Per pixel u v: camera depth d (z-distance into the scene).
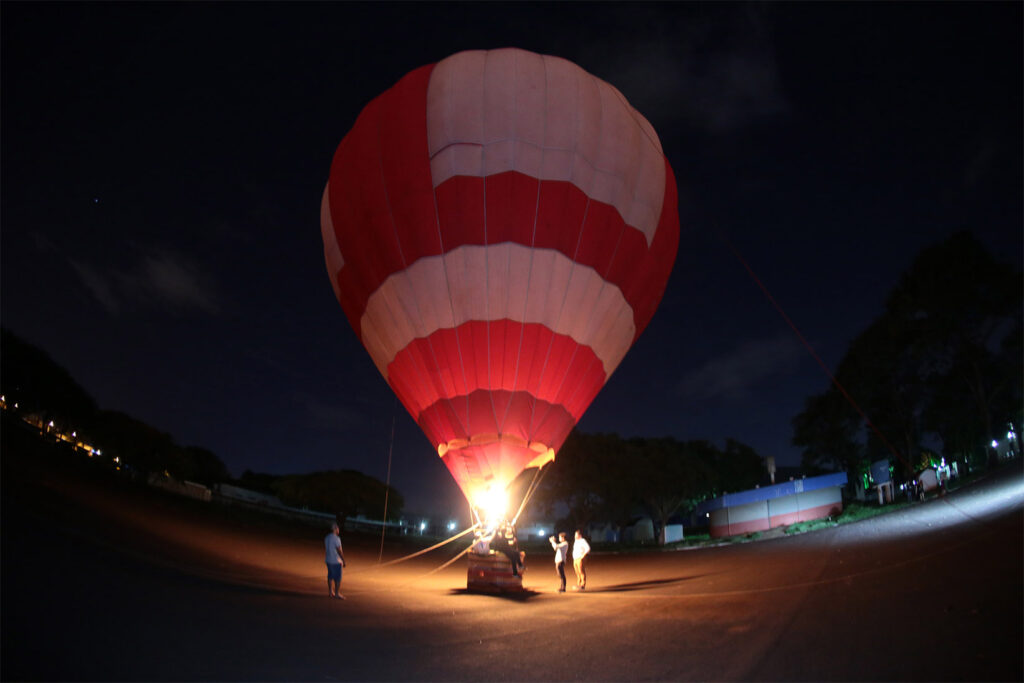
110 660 6.64
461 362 16.11
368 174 17.03
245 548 23.27
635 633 9.55
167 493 33.72
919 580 11.68
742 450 60.16
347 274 18.08
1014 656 6.99
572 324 16.55
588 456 46.72
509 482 16.19
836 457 43.59
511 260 15.90
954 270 34.41
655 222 17.95
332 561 13.50
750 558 22.30
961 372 35.59
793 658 7.58
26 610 7.97
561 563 16.94
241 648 7.74
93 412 38.62
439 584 19.02
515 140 16.05
